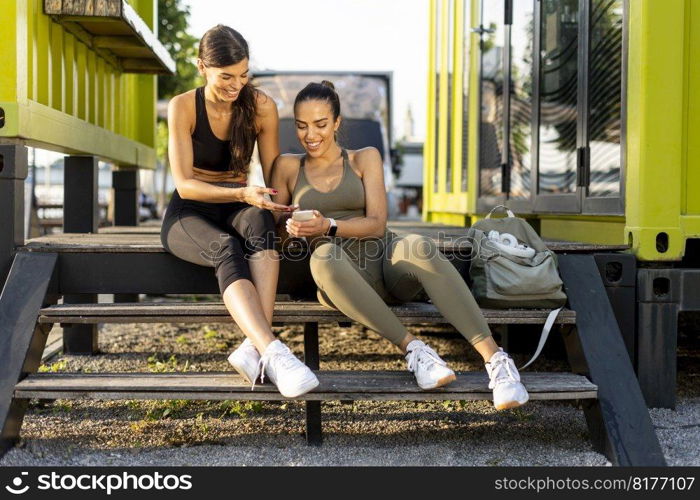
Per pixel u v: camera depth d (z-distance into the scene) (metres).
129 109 6.07
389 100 10.02
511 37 5.02
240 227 2.85
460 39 6.61
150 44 4.74
